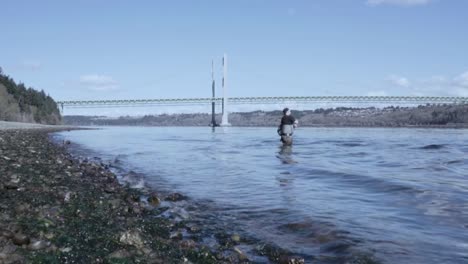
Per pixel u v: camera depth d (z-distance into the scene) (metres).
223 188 9.32
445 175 10.52
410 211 6.69
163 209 7.20
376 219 6.25
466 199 7.45
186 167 13.45
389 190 8.49
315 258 4.76
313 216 6.50
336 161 14.42
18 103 96.19
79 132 63.47
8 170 10.12
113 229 5.56
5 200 6.80
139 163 14.86
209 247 5.20
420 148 20.52
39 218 5.72
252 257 4.88
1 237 4.77
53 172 10.52
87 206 6.87
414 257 4.63
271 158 15.88
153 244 5.11
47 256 4.38
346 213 6.66
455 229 5.65
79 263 4.29
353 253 4.81
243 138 34.06
